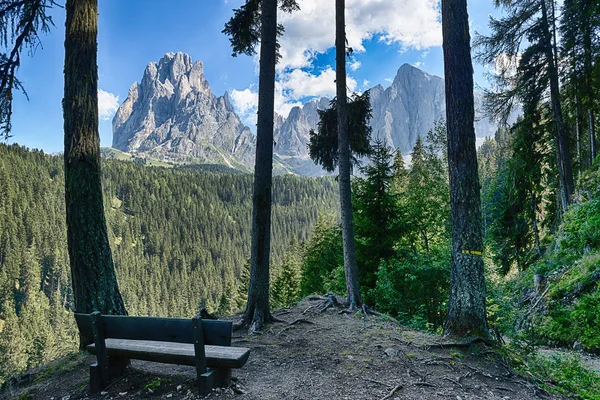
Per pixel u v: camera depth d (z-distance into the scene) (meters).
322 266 19.52
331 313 7.64
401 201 14.37
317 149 10.27
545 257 14.85
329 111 9.84
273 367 4.23
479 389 3.74
